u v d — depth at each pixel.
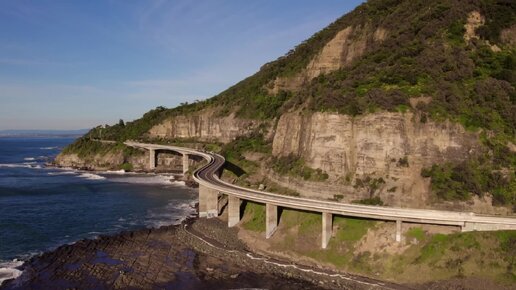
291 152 113.81
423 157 85.12
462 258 67.50
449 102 88.75
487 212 76.94
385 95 92.06
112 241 90.38
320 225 83.50
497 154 82.19
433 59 100.25
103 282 70.69
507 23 108.44
